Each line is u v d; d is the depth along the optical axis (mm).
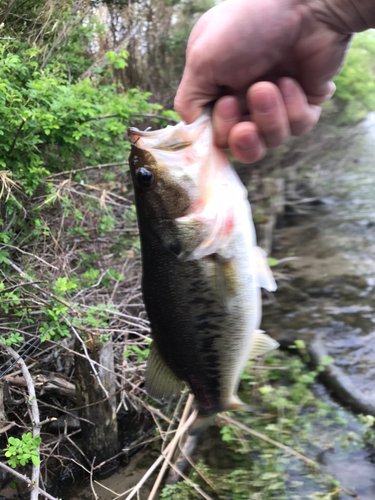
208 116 343
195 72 334
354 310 962
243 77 332
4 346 572
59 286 582
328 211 1522
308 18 322
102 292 868
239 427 659
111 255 935
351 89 1566
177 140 347
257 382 736
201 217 346
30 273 675
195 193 346
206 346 362
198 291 354
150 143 351
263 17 318
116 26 1114
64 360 722
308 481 588
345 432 663
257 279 363
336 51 333
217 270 349
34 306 596
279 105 318
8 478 578
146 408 672
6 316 617
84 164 930
